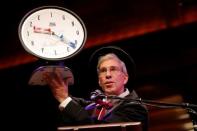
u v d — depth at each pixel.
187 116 9.48
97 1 9.81
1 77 9.90
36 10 3.97
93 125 3.17
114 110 4.06
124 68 4.66
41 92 10.04
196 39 9.58
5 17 9.91
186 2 9.50
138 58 9.88
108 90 4.43
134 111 4.12
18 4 9.70
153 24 9.55
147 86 10.00
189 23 9.39
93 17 9.78
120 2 9.78
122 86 4.51
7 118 10.20
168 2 9.44
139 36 9.54
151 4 9.65
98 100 3.91
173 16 9.48
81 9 9.79
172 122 9.51
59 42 3.91
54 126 10.07
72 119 3.78
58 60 3.79
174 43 9.69
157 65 9.86
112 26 9.70
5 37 10.00
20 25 3.88
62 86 3.85
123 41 9.57
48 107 10.11
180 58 9.77
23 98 10.09
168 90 9.91
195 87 9.76
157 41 9.61
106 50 4.81
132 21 9.66
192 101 9.73
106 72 4.46
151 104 3.67
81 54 9.45
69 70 3.72
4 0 9.71
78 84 9.15
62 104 3.83
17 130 10.18
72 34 3.98
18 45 9.91
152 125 9.57
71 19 4.04
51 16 4.00
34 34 3.88
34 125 10.13
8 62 9.89
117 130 3.15
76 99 4.18
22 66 9.77
